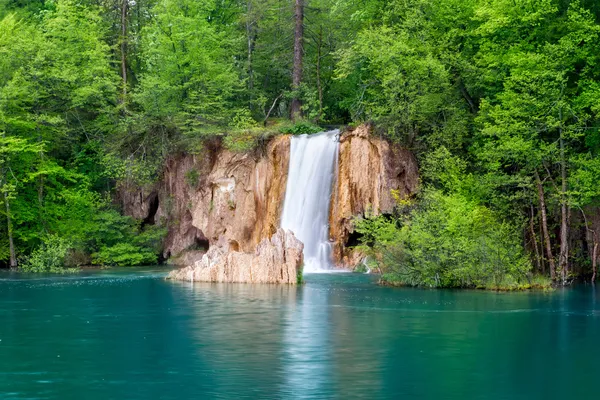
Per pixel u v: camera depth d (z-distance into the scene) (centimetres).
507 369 1811
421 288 3519
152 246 5306
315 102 5447
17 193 5094
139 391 1611
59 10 5678
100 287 3594
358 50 4938
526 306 2877
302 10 5572
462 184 4044
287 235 3847
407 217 3919
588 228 4025
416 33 4681
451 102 4616
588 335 2250
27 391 1617
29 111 5403
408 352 1992
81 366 1838
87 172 5559
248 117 5372
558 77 3859
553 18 4262
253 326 2389
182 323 2452
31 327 2388
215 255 4022
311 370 1788
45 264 4772
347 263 4588
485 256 3497
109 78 5612
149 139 5403
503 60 4162
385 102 4831
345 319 2538
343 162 4662
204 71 5547
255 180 4950
